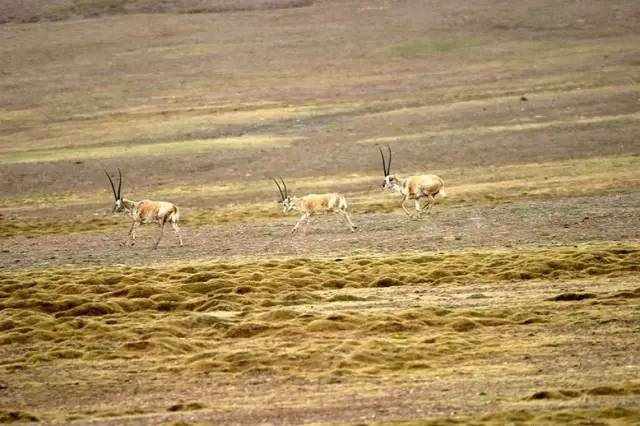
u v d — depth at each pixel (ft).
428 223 416.67
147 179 601.62
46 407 198.90
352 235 399.85
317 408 186.50
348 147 653.71
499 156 608.19
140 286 303.89
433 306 265.54
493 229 393.70
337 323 250.16
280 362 221.87
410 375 208.64
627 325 235.81
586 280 290.97
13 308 287.07
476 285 294.87
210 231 437.58
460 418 171.22
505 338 234.17
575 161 581.94
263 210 493.77
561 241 358.43
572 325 240.12
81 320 268.41
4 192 588.09
